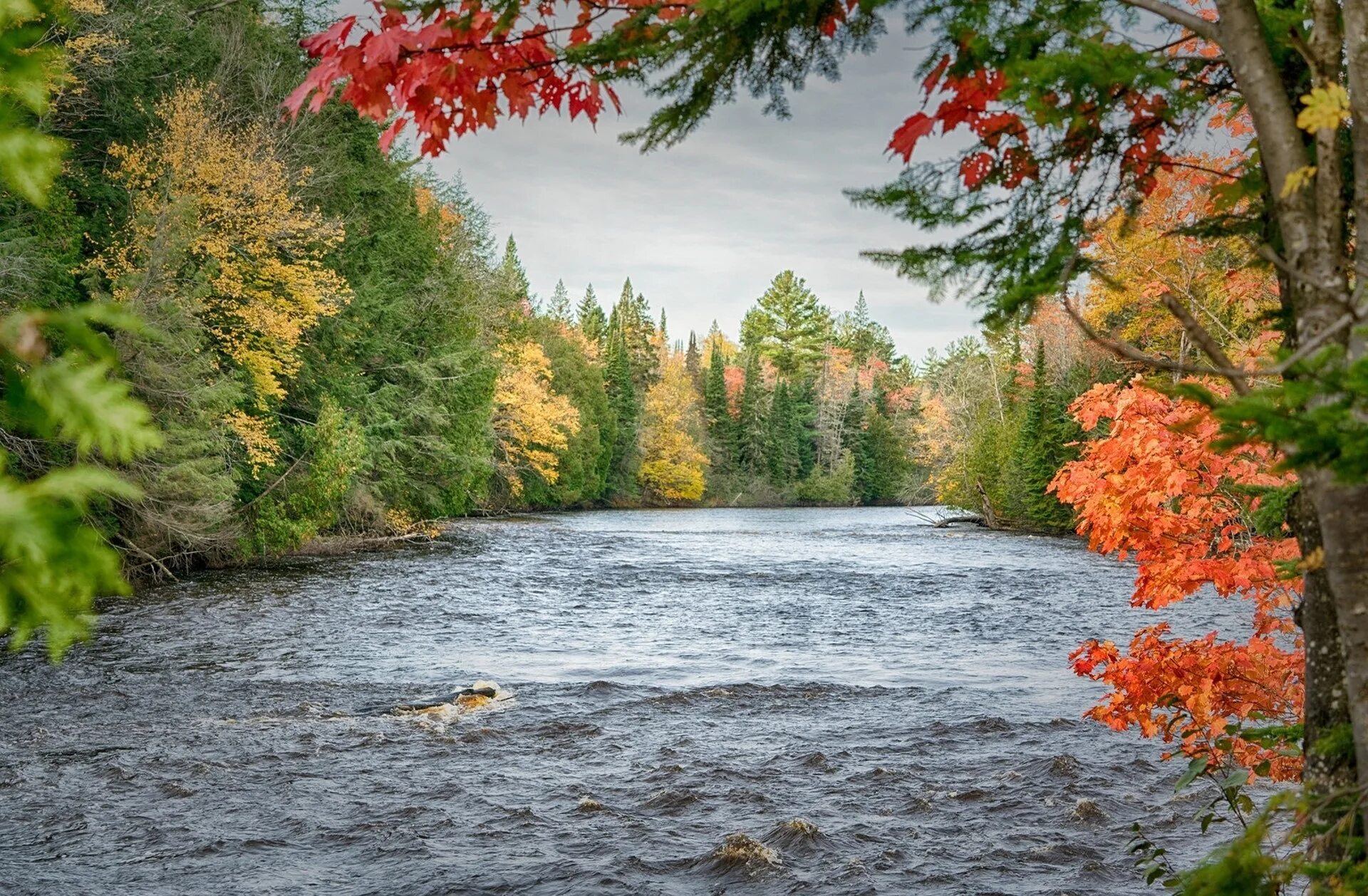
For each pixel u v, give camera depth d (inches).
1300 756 170.7
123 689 489.1
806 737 418.9
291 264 1071.0
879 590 964.0
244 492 1042.7
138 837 294.5
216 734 410.3
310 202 1208.2
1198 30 92.0
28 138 39.7
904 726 438.3
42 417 36.1
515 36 111.3
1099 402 216.8
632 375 3784.5
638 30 106.7
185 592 845.8
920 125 102.9
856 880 267.4
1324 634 99.4
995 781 356.8
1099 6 95.0
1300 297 87.8
